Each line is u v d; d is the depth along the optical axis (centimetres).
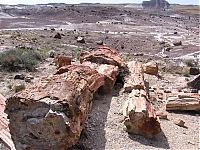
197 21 10919
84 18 9531
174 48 5159
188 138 1367
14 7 12294
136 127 1303
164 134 1362
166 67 3114
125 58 3481
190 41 6047
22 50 2994
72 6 12925
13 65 2389
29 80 2061
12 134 1106
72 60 2811
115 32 6900
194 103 1697
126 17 10194
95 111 1487
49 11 10969
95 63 2030
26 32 5834
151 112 1342
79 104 1168
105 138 1255
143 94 1505
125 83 1834
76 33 6178
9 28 6762
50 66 2564
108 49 2225
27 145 1083
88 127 1320
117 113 1488
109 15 10419
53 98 1083
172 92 2002
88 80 1427
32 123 1063
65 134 1048
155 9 15600
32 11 11144
